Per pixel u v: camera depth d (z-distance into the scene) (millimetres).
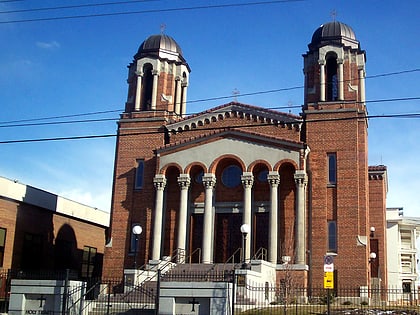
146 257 43219
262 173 43188
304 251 39625
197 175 44750
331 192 41188
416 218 64438
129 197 45156
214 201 43531
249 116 44094
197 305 26531
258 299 34156
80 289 29844
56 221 52219
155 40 48688
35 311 28859
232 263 39656
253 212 42562
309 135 42438
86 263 57062
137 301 32594
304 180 40531
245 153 42219
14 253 45812
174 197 44531
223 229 43094
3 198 44781
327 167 41719
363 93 44000
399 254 62531
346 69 43688
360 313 27547
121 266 43781
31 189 48219
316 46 44656
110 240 44594
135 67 48500
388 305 35938
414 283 62219
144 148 45906
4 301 35031
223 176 43969
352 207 40469
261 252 41656
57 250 52156
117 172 46000
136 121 46656
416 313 27531
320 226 40625
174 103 48031
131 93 48344
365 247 39562
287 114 43062
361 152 42031
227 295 26297
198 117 45094
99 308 30984
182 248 41906
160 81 47500
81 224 56531
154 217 43156
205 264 39094
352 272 39281
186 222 42781
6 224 45094
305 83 44688
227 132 42812
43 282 29219
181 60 49344
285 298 30266
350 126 41844
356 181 40844
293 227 41125
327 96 45031
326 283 23812
